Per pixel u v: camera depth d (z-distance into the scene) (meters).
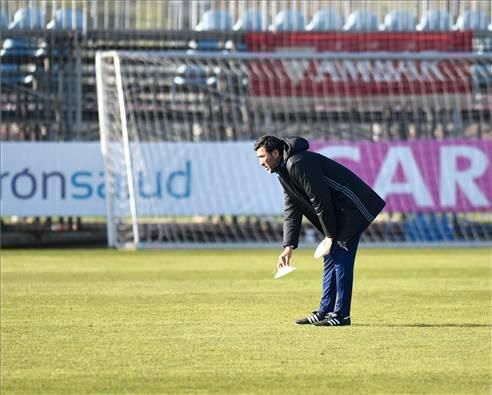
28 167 67.00
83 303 40.38
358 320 35.62
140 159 66.69
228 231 71.25
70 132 73.94
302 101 76.56
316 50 77.69
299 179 32.28
